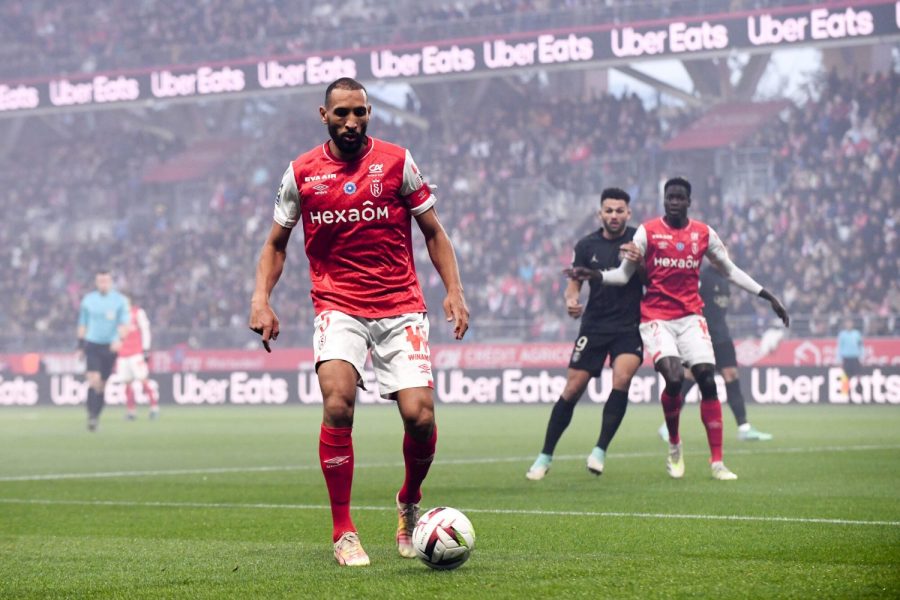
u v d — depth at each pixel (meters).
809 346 56.50
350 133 10.86
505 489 18.41
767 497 16.64
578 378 20.22
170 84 75.94
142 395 70.75
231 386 68.75
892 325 56.50
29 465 26.19
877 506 15.35
